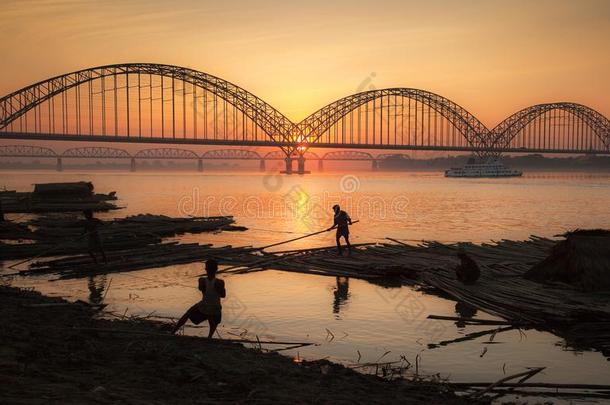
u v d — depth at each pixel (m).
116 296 12.60
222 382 6.52
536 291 12.43
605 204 51.03
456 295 12.38
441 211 42.44
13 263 17.31
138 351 7.65
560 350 8.95
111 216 36.28
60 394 5.19
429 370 7.96
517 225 31.11
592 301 11.41
